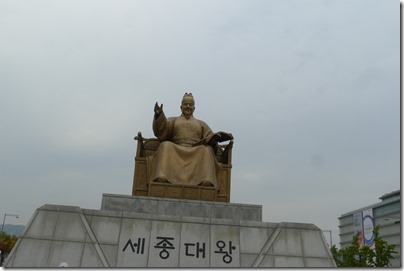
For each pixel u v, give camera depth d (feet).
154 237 27.66
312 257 28.02
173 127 38.40
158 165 33.73
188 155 34.81
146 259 26.78
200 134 38.73
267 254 27.86
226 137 36.58
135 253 26.91
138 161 35.70
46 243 26.50
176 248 27.43
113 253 26.78
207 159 34.58
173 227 28.19
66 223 27.43
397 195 142.61
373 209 155.02
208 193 32.60
